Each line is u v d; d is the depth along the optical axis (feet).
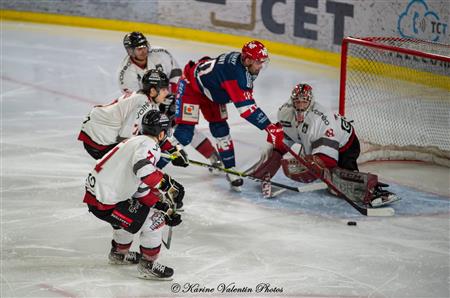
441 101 67.00
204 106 55.67
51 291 40.60
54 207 52.13
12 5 110.11
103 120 48.14
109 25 107.14
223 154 56.34
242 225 50.03
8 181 56.44
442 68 66.74
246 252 45.96
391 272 43.52
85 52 96.12
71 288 40.98
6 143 64.85
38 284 41.34
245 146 66.33
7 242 46.52
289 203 54.19
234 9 99.60
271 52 98.68
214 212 52.26
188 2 102.06
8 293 40.24
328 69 92.84
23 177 57.36
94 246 46.42
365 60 69.67
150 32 105.19
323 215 52.03
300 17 95.45
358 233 49.01
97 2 106.93
